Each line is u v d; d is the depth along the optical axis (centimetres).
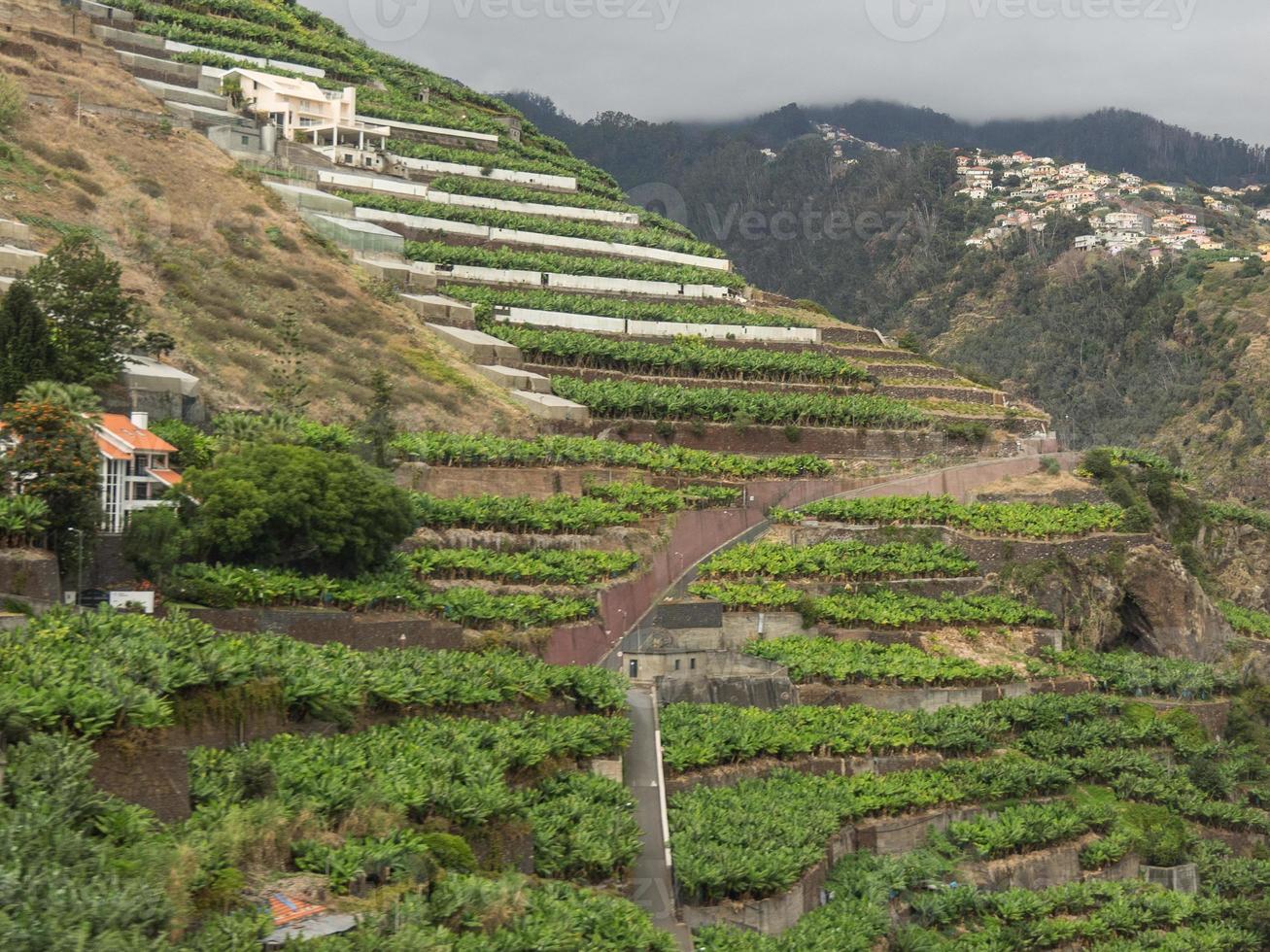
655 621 12212
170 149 17412
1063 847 11200
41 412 8956
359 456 12444
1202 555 17638
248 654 7944
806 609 13138
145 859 6088
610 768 9544
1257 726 14638
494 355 16375
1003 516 15338
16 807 6141
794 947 8681
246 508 10031
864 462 16825
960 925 10131
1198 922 11250
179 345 13462
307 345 14712
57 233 14125
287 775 7288
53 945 5384
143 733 6831
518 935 6950
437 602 10694
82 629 7581
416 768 7881
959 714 12219
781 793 10194
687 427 16125
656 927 8325
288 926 6166
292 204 18175
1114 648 15338
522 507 12650
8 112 15900
